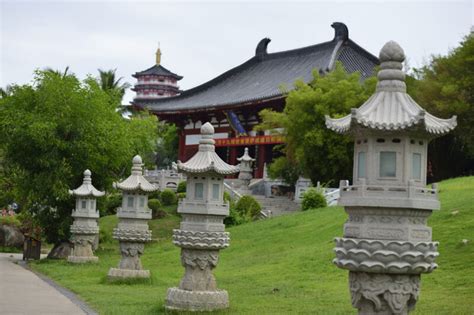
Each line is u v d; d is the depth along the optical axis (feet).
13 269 109.29
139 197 82.64
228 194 183.93
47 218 133.90
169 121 287.28
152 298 68.95
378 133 36.09
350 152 173.88
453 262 77.36
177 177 224.12
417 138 36.60
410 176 36.22
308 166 179.83
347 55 259.60
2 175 152.66
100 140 136.98
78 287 79.77
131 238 82.69
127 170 163.94
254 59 306.35
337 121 38.37
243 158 222.89
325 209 137.90
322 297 69.56
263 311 60.13
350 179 176.86
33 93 136.67
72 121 135.23
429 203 35.78
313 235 112.27
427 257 35.22
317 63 258.98
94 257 116.57
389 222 35.63
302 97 177.17
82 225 115.85
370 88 179.01
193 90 299.79
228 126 267.80
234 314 58.08
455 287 68.54
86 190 115.85
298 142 180.86
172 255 120.16
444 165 176.86
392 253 34.63
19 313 59.88
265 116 204.13
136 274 83.15
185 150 286.05
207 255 59.82
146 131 178.50
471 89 157.58
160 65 409.69
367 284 35.65
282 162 199.93
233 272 94.53
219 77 301.84
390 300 35.42
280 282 81.71
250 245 116.88
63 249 134.82
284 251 104.78
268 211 170.50
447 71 162.81
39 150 133.39
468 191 116.37
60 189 131.13
